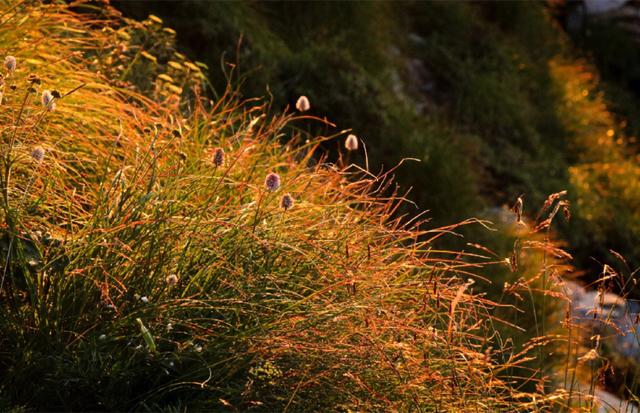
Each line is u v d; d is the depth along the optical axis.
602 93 19.66
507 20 18.42
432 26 16.00
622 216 14.80
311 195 5.60
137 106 6.73
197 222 4.43
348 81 10.77
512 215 11.44
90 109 5.89
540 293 8.76
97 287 4.18
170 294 4.36
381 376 4.43
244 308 4.39
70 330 4.13
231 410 4.12
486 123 14.49
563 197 13.61
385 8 15.13
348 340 4.52
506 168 13.45
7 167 4.15
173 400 4.21
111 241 4.27
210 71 9.82
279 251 4.70
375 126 10.61
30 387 4.02
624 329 9.26
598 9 22.81
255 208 4.89
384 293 4.75
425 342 4.55
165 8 10.09
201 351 4.16
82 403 4.05
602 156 16.67
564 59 19.70
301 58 10.84
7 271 4.21
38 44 6.06
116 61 7.26
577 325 5.04
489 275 8.95
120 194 4.58
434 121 13.08
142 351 4.04
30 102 5.19
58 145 5.31
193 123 6.47
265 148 6.72
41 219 4.46
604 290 5.07
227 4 11.04
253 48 10.41
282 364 4.32
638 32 22.88
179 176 4.90
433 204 10.35
